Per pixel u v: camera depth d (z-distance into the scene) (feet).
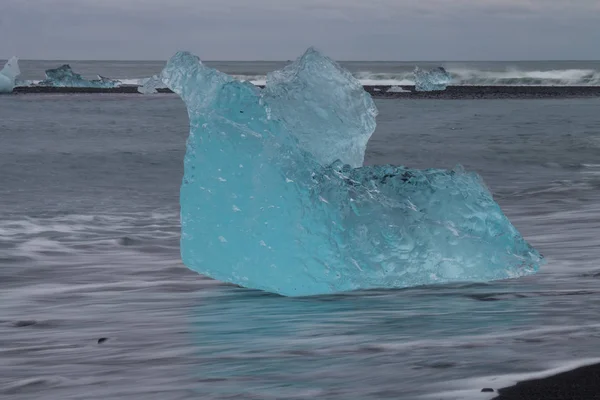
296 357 13.60
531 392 11.08
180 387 11.92
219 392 11.57
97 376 12.79
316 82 23.26
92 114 105.50
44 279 22.93
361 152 23.77
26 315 18.15
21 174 46.98
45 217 34.30
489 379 11.71
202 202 20.40
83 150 59.36
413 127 84.99
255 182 20.04
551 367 12.25
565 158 57.26
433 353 13.46
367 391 11.36
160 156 56.03
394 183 21.16
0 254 26.81
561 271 21.86
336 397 11.10
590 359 12.67
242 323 16.75
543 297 18.53
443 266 20.68
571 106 130.52
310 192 20.06
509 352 13.30
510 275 21.13
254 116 20.47
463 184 21.74
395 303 18.47
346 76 23.62
